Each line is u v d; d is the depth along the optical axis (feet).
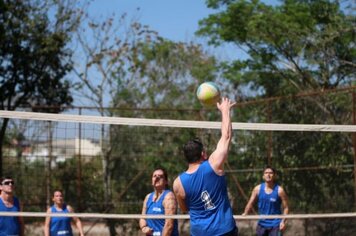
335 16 72.43
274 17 72.33
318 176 50.39
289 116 54.80
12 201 35.68
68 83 76.64
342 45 72.02
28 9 73.20
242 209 56.85
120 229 59.93
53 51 72.90
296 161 52.49
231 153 59.36
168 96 99.19
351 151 47.67
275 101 56.03
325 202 49.65
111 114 76.69
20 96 73.77
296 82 80.23
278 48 75.92
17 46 71.87
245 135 58.29
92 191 60.70
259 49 79.46
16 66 72.28
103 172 60.95
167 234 29.53
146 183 61.93
